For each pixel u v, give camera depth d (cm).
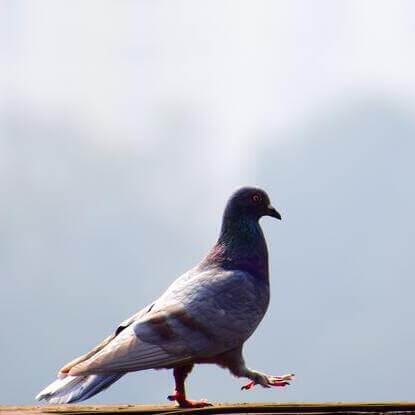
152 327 1162
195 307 1200
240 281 1248
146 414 934
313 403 997
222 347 1199
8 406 1094
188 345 1166
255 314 1248
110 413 931
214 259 1304
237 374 1234
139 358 1125
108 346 1135
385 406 954
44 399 1058
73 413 943
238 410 940
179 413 925
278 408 945
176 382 1202
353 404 968
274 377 1243
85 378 1091
